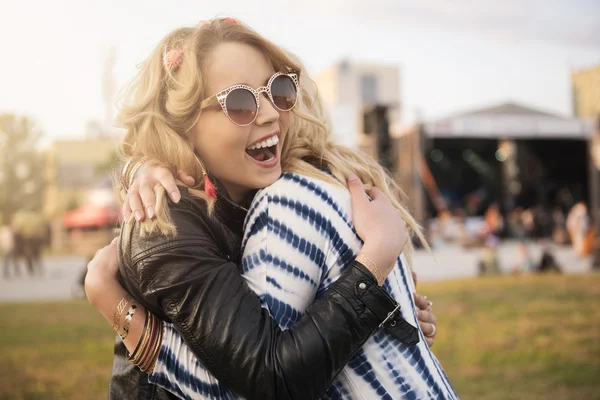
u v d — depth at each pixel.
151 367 1.02
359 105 15.85
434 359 1.11
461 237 18.80
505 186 28.41
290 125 1.24
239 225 1.16
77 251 20.06
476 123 19.48
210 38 1.12
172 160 1.10
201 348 0.92
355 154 1.34
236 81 1.10
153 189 1.03
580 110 14.12
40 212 22.38
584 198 29.75
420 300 1.33
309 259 1.01
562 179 29.97
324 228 1.04
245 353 0.89
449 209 28.44
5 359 5.34
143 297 1.00
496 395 4.25
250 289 0.98
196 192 1.08
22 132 21.36
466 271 13.03
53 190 22.42
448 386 1.10
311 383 0.89
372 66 29.97
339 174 1.16
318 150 1.25
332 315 0.92
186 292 0.94
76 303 8.97
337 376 0.99
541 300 8.23
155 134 1.12
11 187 21.91
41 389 4.51
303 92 1.41
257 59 1.14
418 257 16.22
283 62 1.18
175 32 1.17
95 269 1.07
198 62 1.09
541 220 21.45
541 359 5.14
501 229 21.64
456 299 8.39
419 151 19.38
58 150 22.64
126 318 1.03
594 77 12.25
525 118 19.42
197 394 0.97
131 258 0.99
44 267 16.48
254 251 1.03
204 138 1.12
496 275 12.01
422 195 19.39
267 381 0.88
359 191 1.11
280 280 0.98
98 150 22.23
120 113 1.20
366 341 0.97
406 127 19.69
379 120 15.80
